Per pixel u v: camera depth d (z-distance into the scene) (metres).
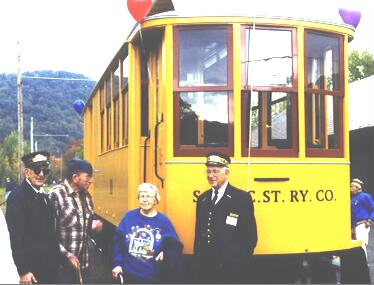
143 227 4.90
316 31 6.39
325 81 6.46
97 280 8.08
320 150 6.34
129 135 6.83
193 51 6.13
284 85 6.22
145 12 6.16
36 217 4.57
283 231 6.06
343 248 6.41
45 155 4.70
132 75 6.80
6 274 4.36
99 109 10.63
